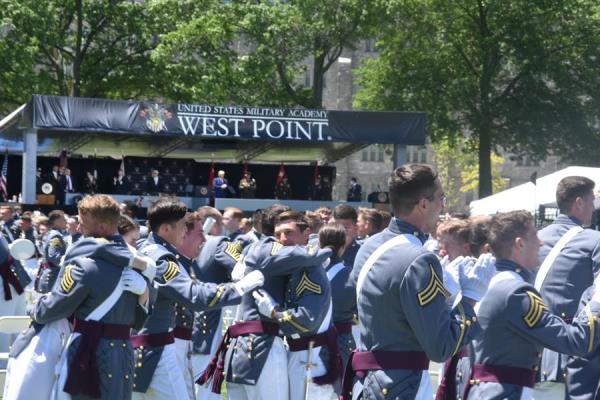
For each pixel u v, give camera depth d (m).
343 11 56.03
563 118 58.94
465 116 60.47
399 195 6.51
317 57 58.88
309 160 46.28
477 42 59.59
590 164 59.38
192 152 43.78
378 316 6.42
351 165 105.81
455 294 6.41
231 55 56.66
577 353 6.84
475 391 7.05
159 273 8.72
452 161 88.31
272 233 11.21
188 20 58.00
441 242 9.20
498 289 6.97
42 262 15.75
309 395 9.46
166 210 9.10
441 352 6.16
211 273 11.41
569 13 58.25
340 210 11.81
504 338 6.94
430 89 59.91
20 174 45.84
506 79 61.84
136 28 58.69
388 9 55.12
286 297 9.14
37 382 7.91
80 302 7.76
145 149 43.50
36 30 54.72
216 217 13.25
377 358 6.45
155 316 8.88
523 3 57.66
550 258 8.77
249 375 9.18
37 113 33.38
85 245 7.86
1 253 15.64
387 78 61.28
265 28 55.25
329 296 9.10
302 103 58.94
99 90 60.16
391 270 6.33
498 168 103.56
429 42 60.25
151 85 59.72
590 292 7.70
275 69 57.62
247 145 42.41
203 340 11.61
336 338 9.72
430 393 6.47
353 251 11.85
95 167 44.06
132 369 7.98
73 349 7.75
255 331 9.25
